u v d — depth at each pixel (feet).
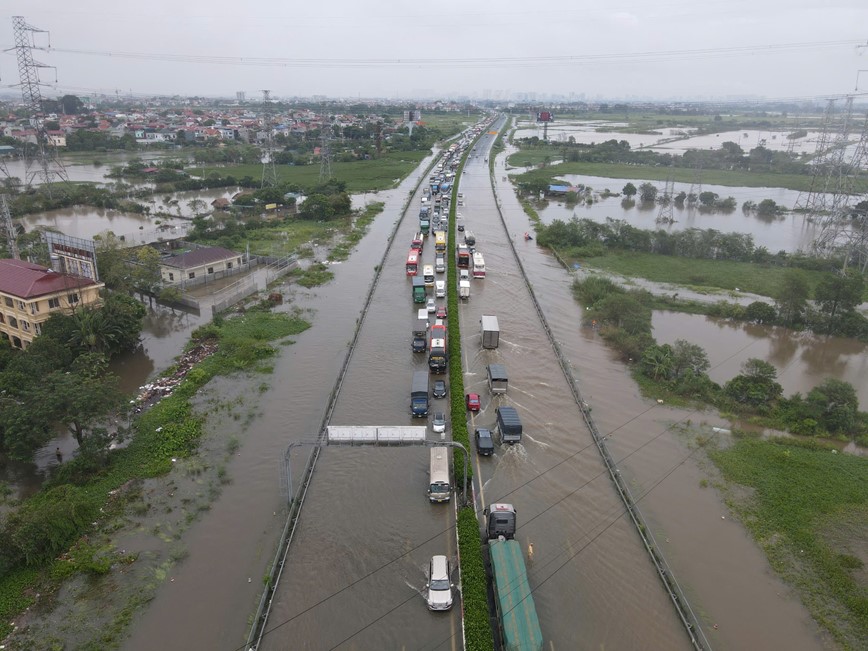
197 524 130.41
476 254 315.99
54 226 398.01
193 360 208.03
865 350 229.86
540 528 131.13
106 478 143.54
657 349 203.92
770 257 333.62
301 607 110.32
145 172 583.58
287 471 132.98
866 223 356.79
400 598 112.68
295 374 199.52
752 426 172.65
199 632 104.22
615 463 153.69
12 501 136.15
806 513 135.13
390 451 160.04
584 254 343.87
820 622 107.65
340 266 324.39
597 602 111.96
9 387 159.84
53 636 102.01
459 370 193.16
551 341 229.04
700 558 122.62
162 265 290.97
